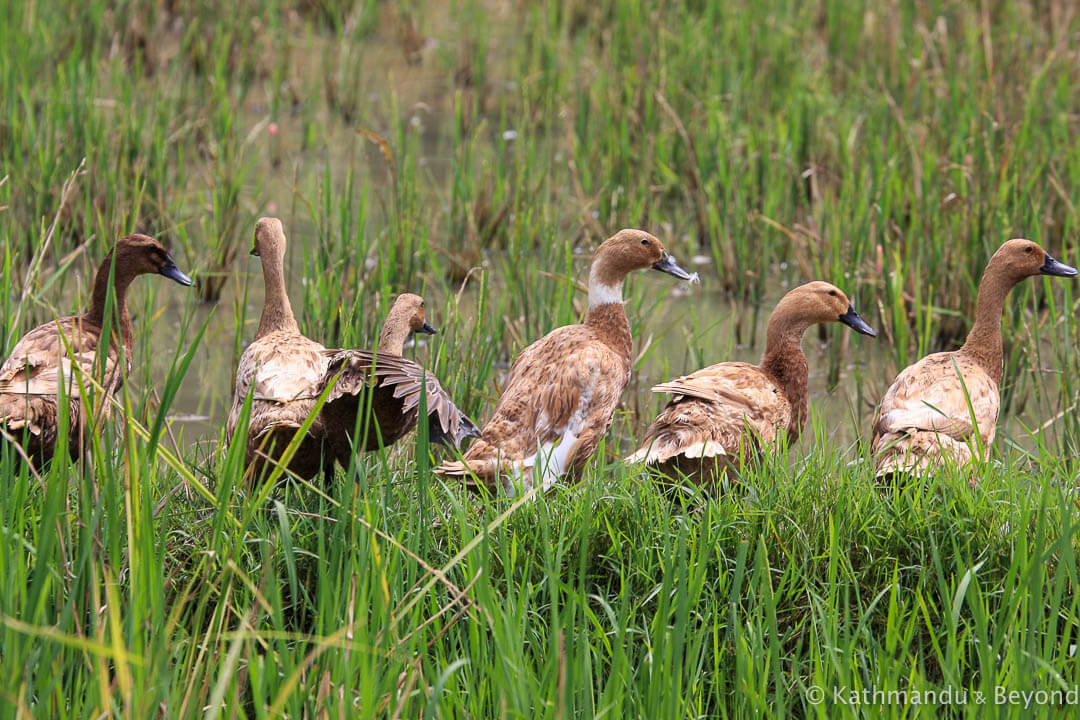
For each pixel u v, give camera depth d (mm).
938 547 9102
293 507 9734
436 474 9898
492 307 16031
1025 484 9969
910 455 10227
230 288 16906
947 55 23203
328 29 30344
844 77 24328
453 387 12234
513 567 8734
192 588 8641
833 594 8281
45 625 7055
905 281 16047
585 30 28109
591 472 9883
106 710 6465
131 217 16016
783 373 11523
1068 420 12141
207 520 9242
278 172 20922
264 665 7254
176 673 6918
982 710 7379
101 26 25859
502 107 21859
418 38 29312
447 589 8445
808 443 12812
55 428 9625
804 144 20469
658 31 25562
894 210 17766
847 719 7332
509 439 10656
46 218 16688
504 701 7035
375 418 8742
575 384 10883
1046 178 17812
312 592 8961
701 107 22344
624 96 23156
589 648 7750
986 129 19250
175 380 7293
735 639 7984
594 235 18328
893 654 7738
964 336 15883
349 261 15891
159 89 22312
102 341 7934
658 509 9406
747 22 25953
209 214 18609
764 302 17062
